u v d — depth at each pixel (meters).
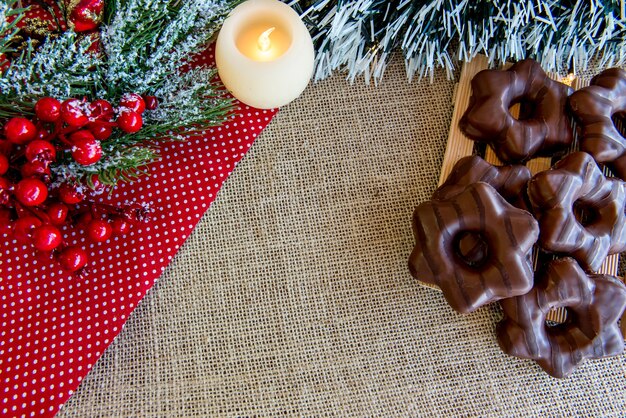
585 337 0.40
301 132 0.44
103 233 0.38
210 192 0.42
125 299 0.41
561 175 0.40
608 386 0.42
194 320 0.42
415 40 0.43
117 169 0.38
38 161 0.34
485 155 0.43
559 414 0.41
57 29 0.38
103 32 0.36
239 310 0.42
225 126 0.43
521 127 0.41
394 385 0.41
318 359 0.42
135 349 0.41
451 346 0.42
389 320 0.42
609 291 0.40
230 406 0.41
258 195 0.43
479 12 0.41
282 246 0.43
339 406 0.41
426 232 0.39
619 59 0.46
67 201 0.37
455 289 0.39
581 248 0.40
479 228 0.39
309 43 0.40
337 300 0.42
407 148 0.44
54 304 0.40
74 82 0.37
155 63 0.39
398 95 0.45
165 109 0.39
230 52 0.39
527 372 0.42
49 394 0.39
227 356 0.41
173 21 0.37
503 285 0.38
